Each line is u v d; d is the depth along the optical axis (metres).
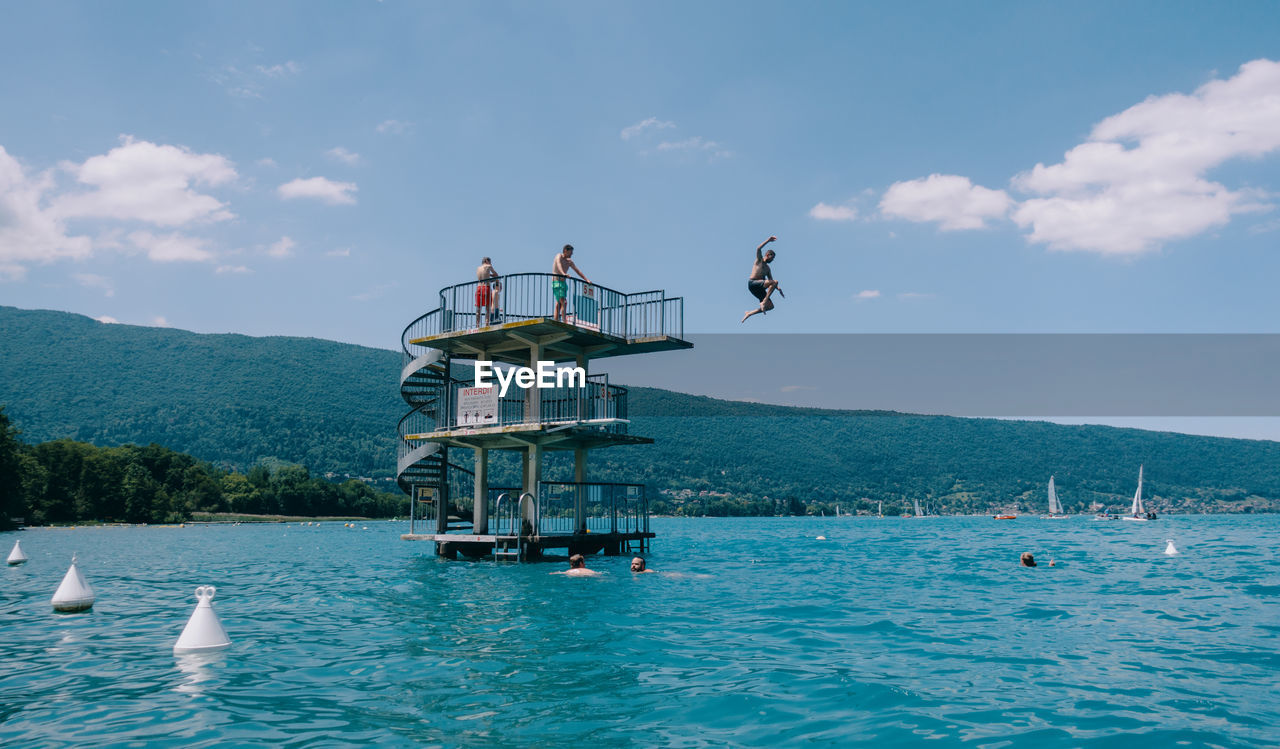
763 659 9.45
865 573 22.08
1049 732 6.39
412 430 31.27
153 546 43.59
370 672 8.84
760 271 20.70
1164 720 6.73
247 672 8.90
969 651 9.95
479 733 6.45
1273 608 14.05
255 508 133.50
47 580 21.22
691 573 21.70
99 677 8.71
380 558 30.73
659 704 7.34
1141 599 15.49
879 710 7.10
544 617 13.06
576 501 27.83
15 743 6.29
